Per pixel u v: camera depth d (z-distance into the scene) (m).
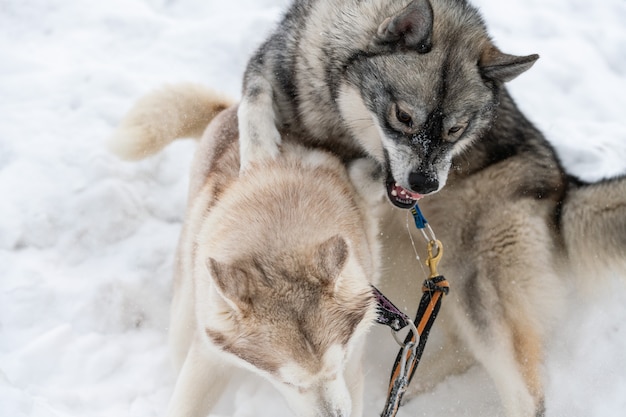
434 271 4.09
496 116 4.47
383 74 3.97
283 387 3.23
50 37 6.72
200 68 6.45
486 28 4.37
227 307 3.11
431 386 4.61
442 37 4.04
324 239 3.37
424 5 3.82
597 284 4.47
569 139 5.87
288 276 3.17
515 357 4.27
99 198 5.12
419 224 4.27
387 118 3.97
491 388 4.57
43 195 5.15
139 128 4.74
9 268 4.72
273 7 7.03
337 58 4.08
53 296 4.58
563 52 6.86
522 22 7.12
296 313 3.08
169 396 4.18
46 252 4.90
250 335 3.08
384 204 4.49
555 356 4.58
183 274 4.13
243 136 4.04
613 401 4.39
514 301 4.32
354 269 3.32
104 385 4.17
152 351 4.45
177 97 4.85
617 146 5.92
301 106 4.23
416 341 3.59
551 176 4.52
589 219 4.32
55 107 5.90
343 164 4.19
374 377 4.59
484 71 4.07
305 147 4.18
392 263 4.65
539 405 4.18
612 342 4.65
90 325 4.49
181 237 4.38
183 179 5.50
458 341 4.64
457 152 4.32
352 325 3.18
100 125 5.75
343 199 3.74
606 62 6.93
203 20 6.91
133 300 4.69
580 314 4.68
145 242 5.05
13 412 3.27
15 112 5.83
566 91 6.56
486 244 4.39
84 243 4.99
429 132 3.93
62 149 5.49
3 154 5.49
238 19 6.77
